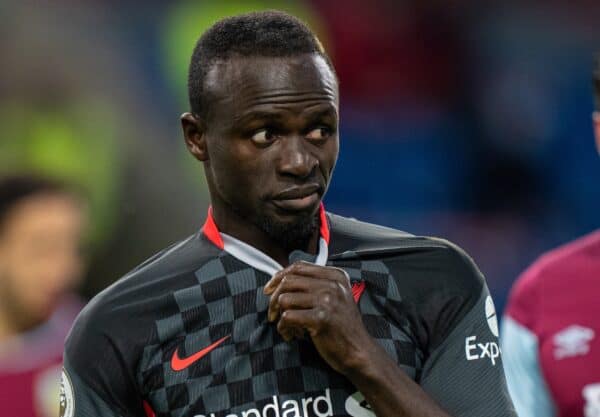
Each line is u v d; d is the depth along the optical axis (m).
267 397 7.53
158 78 24.67
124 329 7.73
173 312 7.76
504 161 30.12
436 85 30.33
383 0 30.09
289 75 7.25
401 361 7.67
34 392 14.23
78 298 16.38
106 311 7.82
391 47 30.05
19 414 14.18
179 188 21.56
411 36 30.33
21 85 21.42
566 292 12.45
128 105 23.56
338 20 29.56
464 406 7.72
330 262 7.97
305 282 7.27
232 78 7.33
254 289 7.81
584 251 12.64
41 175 14.08
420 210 29.16
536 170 30.31
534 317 12.55
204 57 7.61
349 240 8.16
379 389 7.20
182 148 22.66
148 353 7.67
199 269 7.91
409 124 29.72
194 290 7.81
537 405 12.54
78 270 15.41
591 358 12.14
